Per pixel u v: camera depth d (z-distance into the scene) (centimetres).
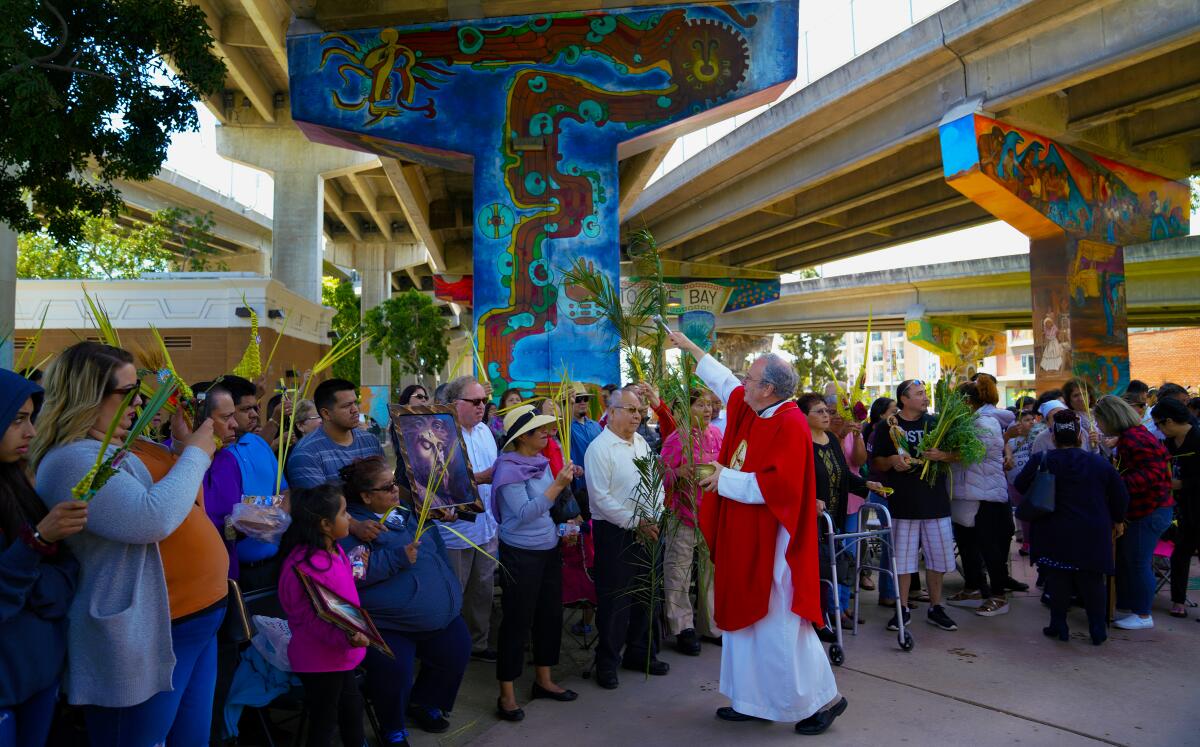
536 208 1102
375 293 4497
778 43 1102
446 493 439
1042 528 595
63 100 775
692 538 569
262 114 2789
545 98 1112
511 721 448
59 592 245
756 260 3067
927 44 1438
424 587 401
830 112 1738
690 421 546
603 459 496
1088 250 1628
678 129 1134
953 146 1453
